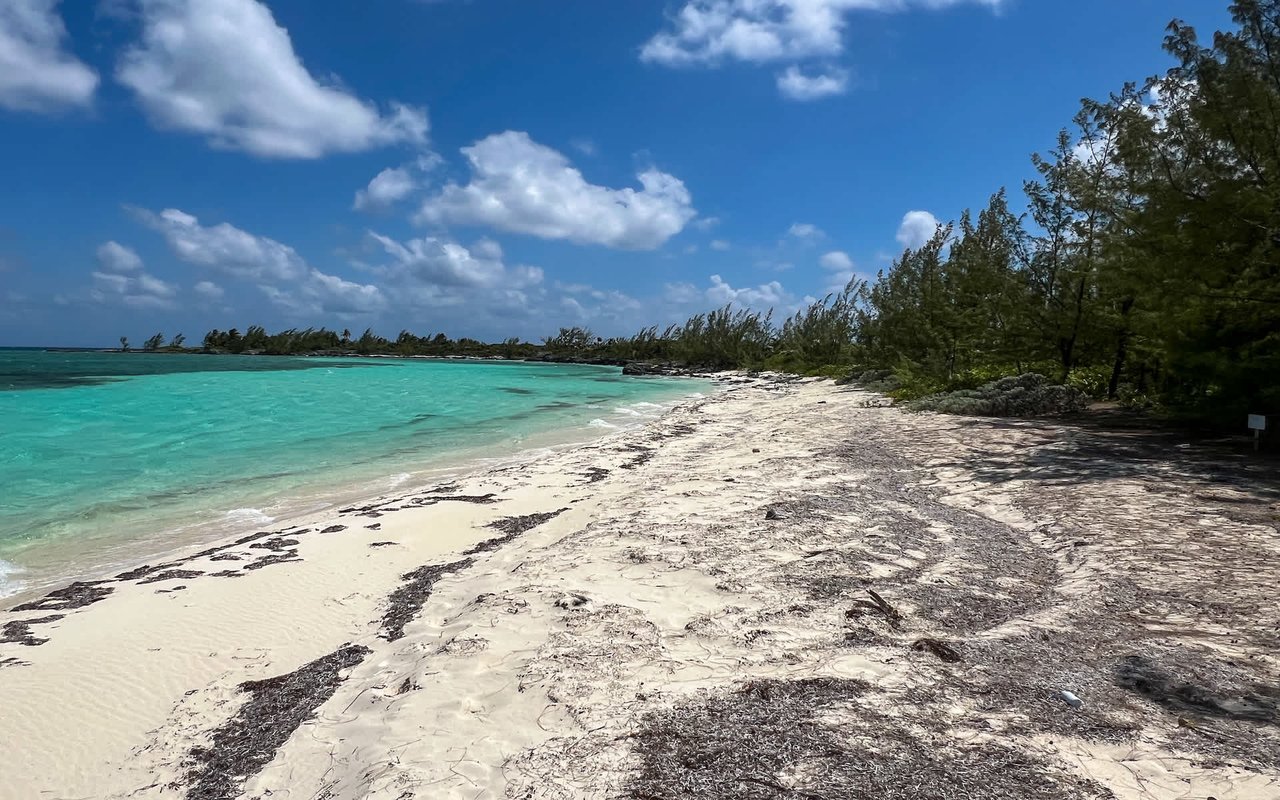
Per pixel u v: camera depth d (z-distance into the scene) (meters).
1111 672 4.31
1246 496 8.80
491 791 3.32
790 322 78.25
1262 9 11.51
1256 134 11.55
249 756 4.28
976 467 11.70
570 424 25.91
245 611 6.84
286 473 15.09
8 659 5.73
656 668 4.58
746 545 7.33
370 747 3.93
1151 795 3.00
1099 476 10.34
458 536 9.70
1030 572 6.58
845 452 14.02
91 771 4.27
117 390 33.00
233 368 62.03
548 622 5.45
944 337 28.33
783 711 3.88
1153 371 19.78
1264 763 3.21
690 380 65.50
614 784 3.27
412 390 40.34
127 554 9.28
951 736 3.55
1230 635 4.85
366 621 6.64
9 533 10.09
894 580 6.23
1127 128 13.70
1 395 28.64
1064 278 20.16
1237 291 11.97
